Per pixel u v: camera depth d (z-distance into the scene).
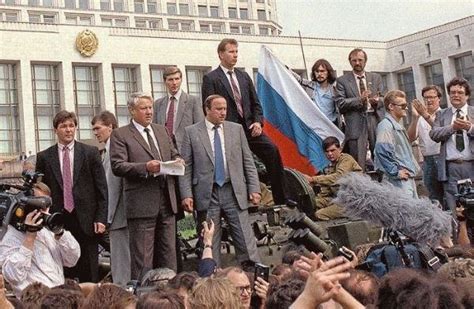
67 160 10.18
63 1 82.31
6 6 78.69
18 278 8.22
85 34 57.75
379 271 7.04
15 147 56.94
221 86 11.72
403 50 63.53
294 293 5.54
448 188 12.16
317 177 12.42
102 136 11.62
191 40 61.47
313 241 8.38
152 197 9.75
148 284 7.95
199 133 10.47
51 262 8.77
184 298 6.12
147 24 86.56
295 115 13.99
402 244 7.16
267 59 14.40
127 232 10.30
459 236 9.47
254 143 11.81
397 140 11.82
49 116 57.44
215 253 10.34
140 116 9.98
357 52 14.08
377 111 14.09
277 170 11.81
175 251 10.02
